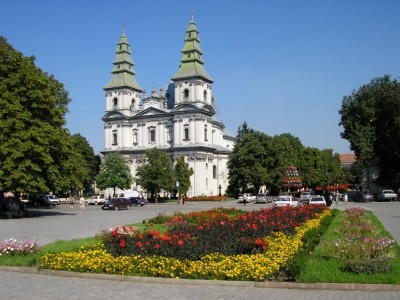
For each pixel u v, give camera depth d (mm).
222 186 113938
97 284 13758
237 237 18672
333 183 128375
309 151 113250
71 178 51125
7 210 46688
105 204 62656
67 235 27016
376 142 72938
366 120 73188
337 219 34125
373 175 85688
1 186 42125
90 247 17703
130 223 36406
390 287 12500
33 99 45156
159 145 108562
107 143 113125
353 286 12680
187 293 12523
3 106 43469
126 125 111875
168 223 31172
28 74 45062
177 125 104500
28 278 14711
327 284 12812
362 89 74875
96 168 110438
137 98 116250
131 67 116312
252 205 73312
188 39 106250
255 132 94562
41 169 44844
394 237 23922
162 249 16188
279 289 12883
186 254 15977
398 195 77562
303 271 13836
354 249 16062
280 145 93938
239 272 13672
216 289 12953
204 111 104125
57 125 48938
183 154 103312
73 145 52250
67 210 61469
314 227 24969
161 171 88625
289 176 90625
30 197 74250
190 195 101938
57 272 15156
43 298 12180
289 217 27750
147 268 14539
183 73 105062
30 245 18312
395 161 73812
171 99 114500
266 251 16219
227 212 41250
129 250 16422
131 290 12945
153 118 109625
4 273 15523
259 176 89688
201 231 19984
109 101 113625
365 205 61312
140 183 89938
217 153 112188
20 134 42938
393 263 15188
